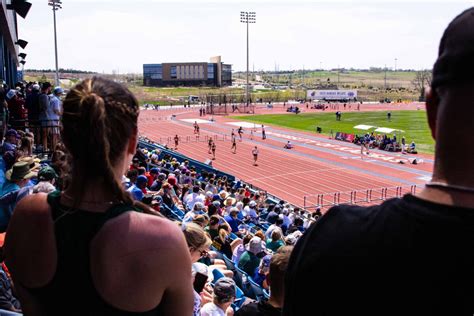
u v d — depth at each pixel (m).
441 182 1.46
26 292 2.02
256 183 38.62
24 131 14.66
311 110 110.62
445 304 1.40
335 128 75.00
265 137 64.69
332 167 44.94
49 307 1.95
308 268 1.58
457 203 1.40
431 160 48.78
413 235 1.42
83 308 1.87
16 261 1.99
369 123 81.00
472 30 1.38
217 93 162.38
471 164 1.41
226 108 112.44
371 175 41.53
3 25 22.39
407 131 70.38
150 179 17.28
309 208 31.55
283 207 22.19
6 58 29.81
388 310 1.44
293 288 1.64
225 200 17.38
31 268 1.93
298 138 64.56
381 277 1.44
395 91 194.62
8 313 4.57
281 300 3.73
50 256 1.88
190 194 16.62
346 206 1.67
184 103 130.00
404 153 52.97
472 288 1.38
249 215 18.48
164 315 1.99
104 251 1.82
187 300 1.98
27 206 2.00
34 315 2.04
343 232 1.56
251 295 8.70
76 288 1.86
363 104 130.00
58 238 1.88
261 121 86.81
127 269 1.82
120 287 1.82
